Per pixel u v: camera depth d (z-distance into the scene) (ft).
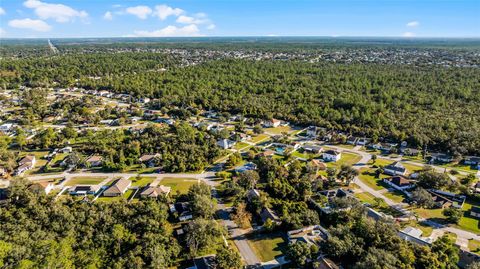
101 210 350.02
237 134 618.44
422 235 329.93
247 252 309.42
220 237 325.01
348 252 289.53
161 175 473.26
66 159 495.00
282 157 541.75
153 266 275.39
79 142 591.78
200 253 304.09
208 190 395.96
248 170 449.48
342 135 624.59
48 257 271.69
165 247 299.38
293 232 328.70
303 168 489.26
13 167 477.36
